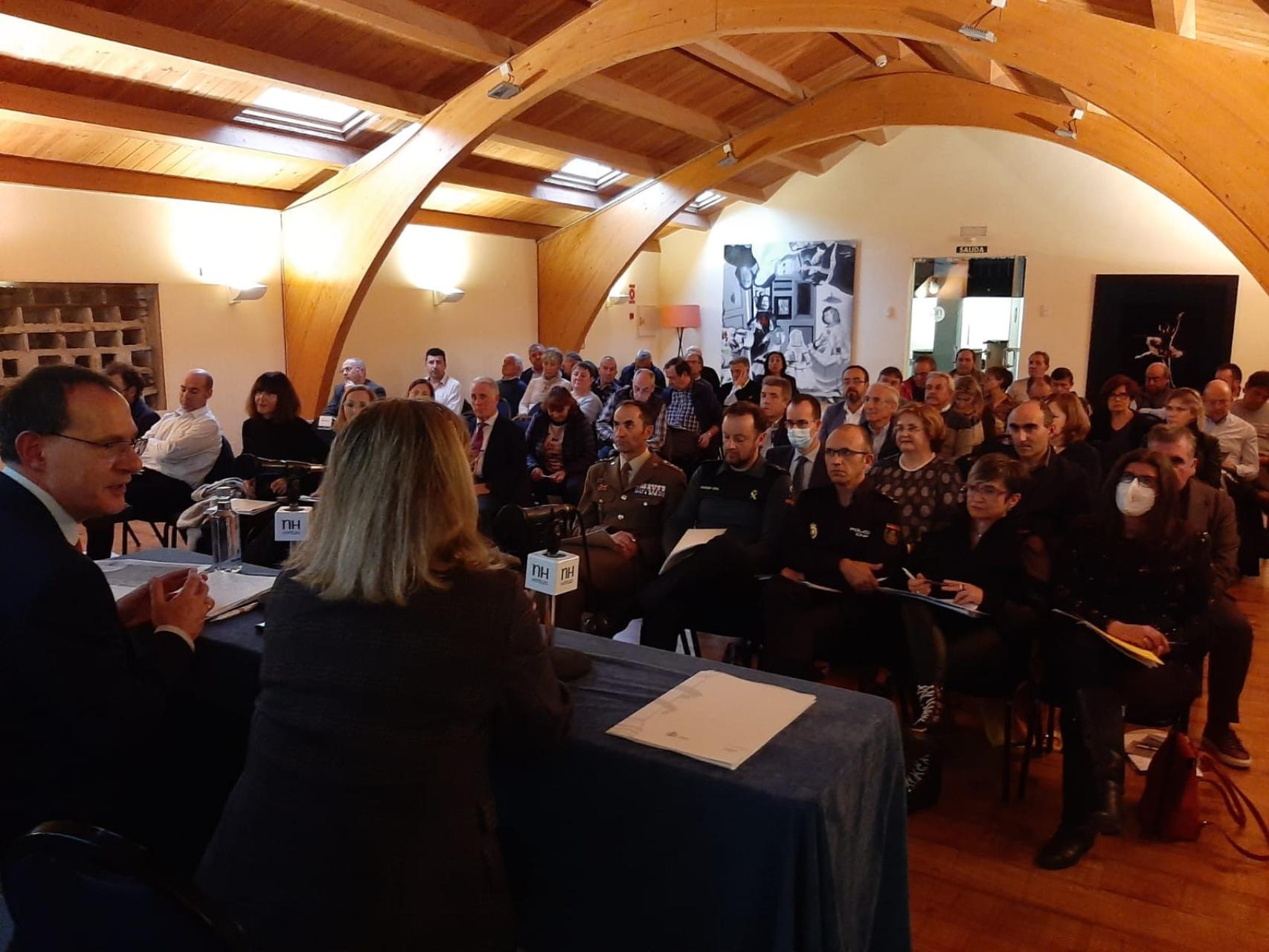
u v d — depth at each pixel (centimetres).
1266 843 241
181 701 189
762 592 296
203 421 440
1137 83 430
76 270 583
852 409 544
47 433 154
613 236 961
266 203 704
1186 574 253
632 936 142
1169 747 243
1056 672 252
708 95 802
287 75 543
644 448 355
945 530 285
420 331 858
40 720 147
